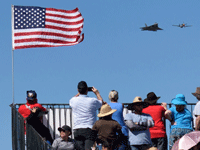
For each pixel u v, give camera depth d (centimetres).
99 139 1147
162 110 1387
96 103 1206
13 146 1417
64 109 1555
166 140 1385
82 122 1187
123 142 1221
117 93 1309
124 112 1541
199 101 1335
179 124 1364
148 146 1249
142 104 1251
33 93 1408
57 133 1538
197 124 1328
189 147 672
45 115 1541
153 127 1375
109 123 1145
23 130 1358
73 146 1240
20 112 1402
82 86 1208
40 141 1266
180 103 1358
